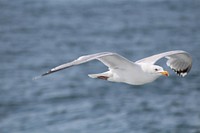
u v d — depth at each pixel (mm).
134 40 40562
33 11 54844
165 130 20234
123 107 23172
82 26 47219
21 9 56062
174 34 42562
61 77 29219
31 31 45938
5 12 54750
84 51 37312
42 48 38656
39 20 50625
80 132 20297
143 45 38531
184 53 12719
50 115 22578
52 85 27609
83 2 59031
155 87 26297
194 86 26438
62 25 48062
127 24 47438
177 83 26984
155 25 46719
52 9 55625
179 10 53812
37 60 34375
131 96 24906
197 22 47656
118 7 56000
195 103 23562
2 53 37094
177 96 24781
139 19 49656
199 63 31359
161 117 21688
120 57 11383
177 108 22797
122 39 41125
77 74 29891
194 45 37969
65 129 20734
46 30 46094
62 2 59219
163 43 39000
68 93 25844
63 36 43281
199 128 20359
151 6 56125
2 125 21750
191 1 58062
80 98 24969
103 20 49625
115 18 50438
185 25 46375
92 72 30469
